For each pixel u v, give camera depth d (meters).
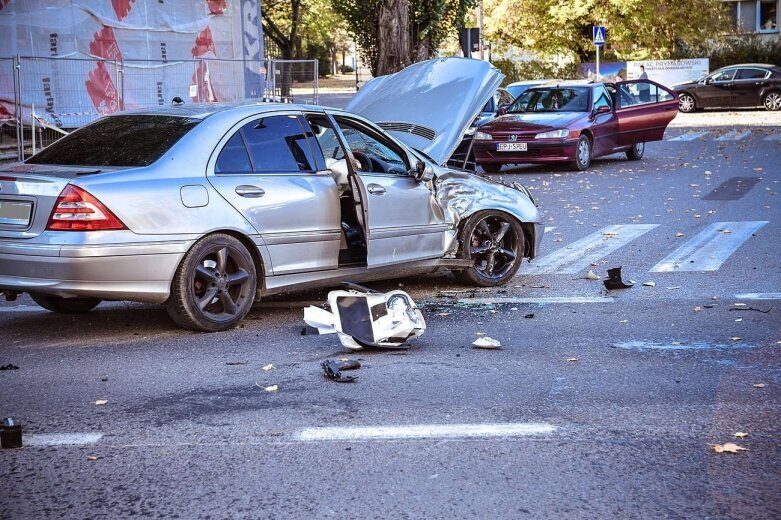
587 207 14.66
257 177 7.30
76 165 7.11
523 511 3.86
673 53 44.28
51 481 4.22
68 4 18.94
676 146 25.02
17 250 6.62
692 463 4.38
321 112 7.94
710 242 11.24
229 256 7.14
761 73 37.91
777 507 3.89
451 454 4.50
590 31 43.69
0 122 17.58
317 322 6.66
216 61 22.25
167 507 3.94
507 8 43.09
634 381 5.73
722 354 6.38
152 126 7.36
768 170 18.69
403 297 6.71
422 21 21.33
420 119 9.22
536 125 20.02
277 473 4.29
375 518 3.80
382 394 5.49
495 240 8.97
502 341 6.85
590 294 8.60
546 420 4.99
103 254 6.52
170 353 6.54
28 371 6.09
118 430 4.90
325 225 7.66
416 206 8.26
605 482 4.16
